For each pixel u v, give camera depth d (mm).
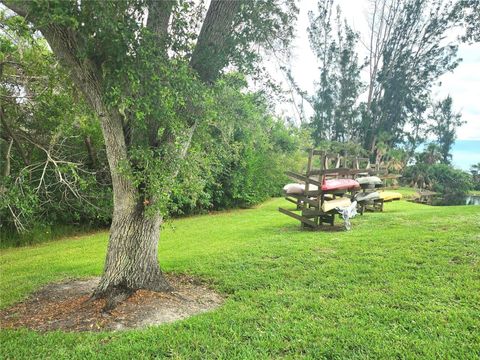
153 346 3320
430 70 37750
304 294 4555
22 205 8984
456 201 32312
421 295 4223
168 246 8539
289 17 5062
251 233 9148
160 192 4141
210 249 7465
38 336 3633
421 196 23344
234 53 4574
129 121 4387
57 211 11984
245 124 10109
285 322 3764
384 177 13031
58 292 5266
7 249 10297
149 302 4422
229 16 4535
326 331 3467
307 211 9039
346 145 36969
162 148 4305
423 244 6348
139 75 3504
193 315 4141
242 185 17484
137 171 4191
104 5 3104
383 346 3137
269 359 3039
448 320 3561
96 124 10258
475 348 3021
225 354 3152
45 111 9039
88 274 6258
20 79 8328
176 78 3713
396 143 40875
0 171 9117
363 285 4719
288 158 21062
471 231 7109
